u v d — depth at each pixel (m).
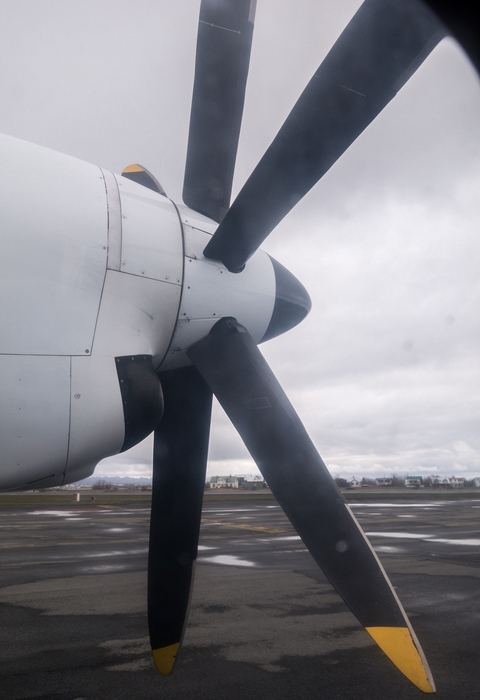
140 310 2.40
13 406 1.97
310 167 2.21
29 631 4.40
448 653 3.89
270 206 2.40
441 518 17.81
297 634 4.36
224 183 2.97
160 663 2.61
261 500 33.31
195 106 2.87
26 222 2.12
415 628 4.57
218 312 2.71
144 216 2.51
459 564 8.07
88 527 14.08
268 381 2.54
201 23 2.71
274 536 11.83
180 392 2.87
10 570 7.35
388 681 3.34
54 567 7.60
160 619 2.64
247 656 3.80
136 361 2.30
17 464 2.01
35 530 13.22
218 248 2.66
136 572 7.20
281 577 6.89
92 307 2.22
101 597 5.66
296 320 3.16
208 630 4.47
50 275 2.13
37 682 3.26
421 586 6.40
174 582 2.68
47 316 2.09
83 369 2.13
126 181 2.60
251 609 5.21
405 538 11.66
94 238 2.29
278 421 2.41
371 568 2.04
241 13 2.72
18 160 2.24
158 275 2.47
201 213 2.95
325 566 2.11
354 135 2.06
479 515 19.45
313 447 2.33
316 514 2.19
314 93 1.97
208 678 3.36
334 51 1.83
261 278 2.94
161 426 2.85
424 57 1.79
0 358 1.97
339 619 4.83
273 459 2.35
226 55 2.76
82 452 2.12
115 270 2.32
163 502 2.78
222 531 12.98
